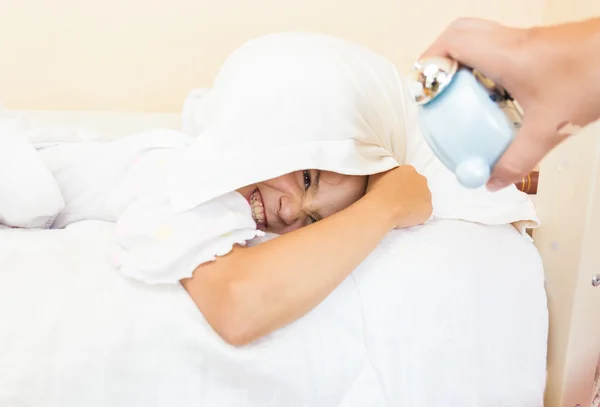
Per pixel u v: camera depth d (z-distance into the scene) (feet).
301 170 2.61
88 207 3.07
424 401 2.27
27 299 2.03
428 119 1.57
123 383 1.95
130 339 1.99
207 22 4.22
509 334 2.50
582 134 2.41
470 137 1.48
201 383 2.02
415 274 2.40
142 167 2.62
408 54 4.28
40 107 4.30
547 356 2.71
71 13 4.12
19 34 4.11
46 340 1.92
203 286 2.12
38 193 2.71
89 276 2.16
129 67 4.28
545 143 1.38
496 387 2.44
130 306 2.06
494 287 2.51
